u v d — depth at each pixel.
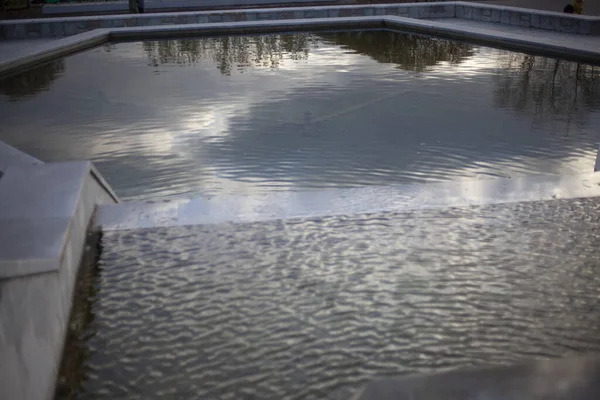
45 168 3.07
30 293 1.88
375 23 14.34
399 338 2.06
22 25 13.95
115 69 10.27
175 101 8.09
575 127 6.73
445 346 2.02
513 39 11.34
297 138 6.48
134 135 6.68
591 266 2.53
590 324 2.12
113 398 1.87
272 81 9.12
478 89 8.50
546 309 2.22
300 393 1.83
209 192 5.11
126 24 14.37
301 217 3.07
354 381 1.86
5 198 2.67
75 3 20.11
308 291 2.37
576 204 3.17
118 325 2.22
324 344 2.04
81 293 2.43
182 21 14.71
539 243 2.75
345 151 6.05
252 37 13.39
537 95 8.13
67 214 2.49
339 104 7.81
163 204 3.27
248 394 1.83
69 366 2.03
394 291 2.36
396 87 8.67
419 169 5.55
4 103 8.21
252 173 5.51
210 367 1.96
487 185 3.45
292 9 15.16
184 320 2.22
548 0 20.38
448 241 2.78
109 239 2.89
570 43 10.95
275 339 2.08
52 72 10.15
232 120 7.18
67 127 7.03
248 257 2.67
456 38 12.65
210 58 11.07
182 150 6.15
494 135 6.48
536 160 5.77
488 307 2.24
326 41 12.77
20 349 1.67
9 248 2.12
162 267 2.61
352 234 2.87
